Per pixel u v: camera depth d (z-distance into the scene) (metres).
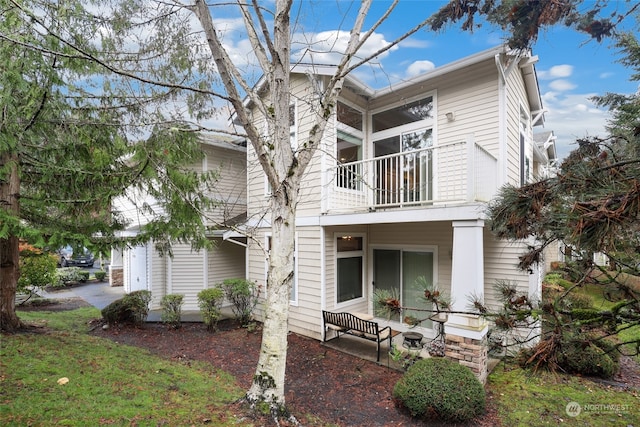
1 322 6.53
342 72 4.57
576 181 2.27
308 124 7.94
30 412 3.41
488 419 4.46
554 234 2.46
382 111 8.73
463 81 7.31
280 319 4.20
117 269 16.50
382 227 8.65
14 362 4.74
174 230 5.95
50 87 4.75
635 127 2.59
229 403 4.22
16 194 5.73
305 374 5.90
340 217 7.21
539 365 2.30
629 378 5.72
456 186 7.05
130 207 10.99
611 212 1.70
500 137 6.77
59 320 8.85
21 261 10.08
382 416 4.53
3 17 4.21
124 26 5.06
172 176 5.64
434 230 7.76
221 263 11.66
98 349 6.14
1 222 4.68
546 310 2.58
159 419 3.62
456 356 5.30
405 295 8.22
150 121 5.51
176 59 5.33
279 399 4.07
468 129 7.21
